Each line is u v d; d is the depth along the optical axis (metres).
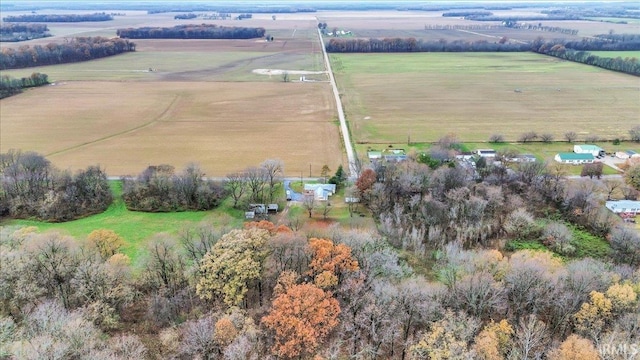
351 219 103.06
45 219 103.38
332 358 54.56
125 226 100.31
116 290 65.88
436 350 52.75
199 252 75.81
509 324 59.09
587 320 58.28
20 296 64.19
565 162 134.25
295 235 75.00
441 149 137.88
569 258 86.62
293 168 133.88
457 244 86.06
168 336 58.66
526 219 96.56
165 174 114.50
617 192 111.12
